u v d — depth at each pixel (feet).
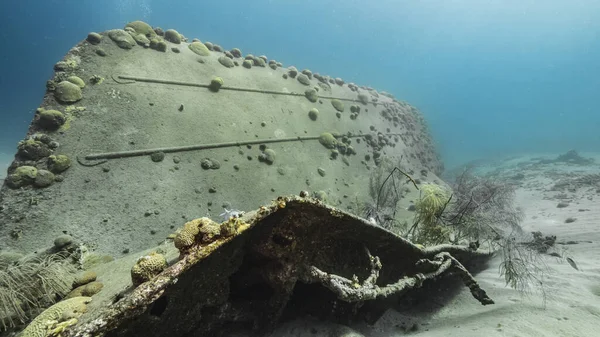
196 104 27.37
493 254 19.52
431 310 14.12
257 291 10.50
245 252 9.32
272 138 30.25
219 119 27.84
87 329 5.86
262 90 33.73
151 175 21.93
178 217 21.29
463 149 139.13
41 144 19.57
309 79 41.93
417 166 47.91
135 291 6.46
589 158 72.49
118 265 12.44
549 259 18.95
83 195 19.20
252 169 26.96
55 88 21.76
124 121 22.86
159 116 24.57
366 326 11.84
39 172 18.60
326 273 9.61
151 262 7.43
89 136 21.17
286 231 8.86
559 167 64.80
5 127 104.68
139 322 6.86
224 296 9.02
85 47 24.50
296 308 11.30
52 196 18.43
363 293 9.77
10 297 10.25
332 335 10.19
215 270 8.20
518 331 10.32
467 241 20.65
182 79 28.09
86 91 22.71
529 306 12.50
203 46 33.04
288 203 8.35
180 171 23.25
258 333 10.09
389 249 12.14
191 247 7.72
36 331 7.14
